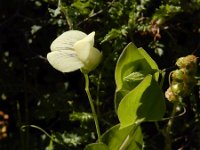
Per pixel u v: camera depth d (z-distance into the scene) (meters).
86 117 0.37
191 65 0.28
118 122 0.38
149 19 0.36
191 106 0.36
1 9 0.45
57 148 0.39
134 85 0.28
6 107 0.45
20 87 0.43
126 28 0.36
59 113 0.41
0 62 0.44
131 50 0.27
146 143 0.38
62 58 0.29
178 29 0.38
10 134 0.44
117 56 0.36
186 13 0.38
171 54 0.38
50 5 0.42
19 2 0.44
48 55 0.29
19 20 0.44
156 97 0.27
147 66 0.27
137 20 0.36
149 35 0.38
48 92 0.43
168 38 0.38
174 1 0.36
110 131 0.29
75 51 0.29
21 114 0.44
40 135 0.43
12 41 0.45
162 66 0.38
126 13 0.36
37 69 0.43
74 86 0.42
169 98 0.29
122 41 0.36
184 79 0.28
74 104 0.39
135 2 0.36
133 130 0.29
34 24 0.42
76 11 0.37
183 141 0.38
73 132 0.38
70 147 0.39
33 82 0.44
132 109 0.27
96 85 0.37
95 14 0.37
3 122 0.44
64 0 0.38
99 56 0.28
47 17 0.42
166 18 0.36
